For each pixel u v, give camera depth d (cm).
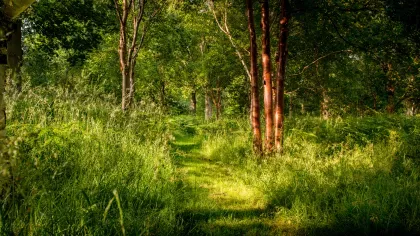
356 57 1588
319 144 792
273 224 400
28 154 364
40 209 285
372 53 839
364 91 1828
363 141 862
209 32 1702
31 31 1505
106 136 614
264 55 749
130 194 404
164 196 439
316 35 1180
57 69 1202
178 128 1196
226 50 1806
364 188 453
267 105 744
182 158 808
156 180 479
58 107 647
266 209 456
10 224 250
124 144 599
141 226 321
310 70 1681
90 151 509
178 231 349
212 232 368
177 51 2291
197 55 2539
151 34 1673
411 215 383
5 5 262
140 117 902
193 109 3181
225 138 985
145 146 644
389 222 367
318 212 414
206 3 1169
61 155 442
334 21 826
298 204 433
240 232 375
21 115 545
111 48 1912
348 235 365
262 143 834
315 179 518
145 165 531
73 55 1656
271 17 1114
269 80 748
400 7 688
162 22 1505
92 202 330
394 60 849
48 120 563
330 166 577
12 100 514
